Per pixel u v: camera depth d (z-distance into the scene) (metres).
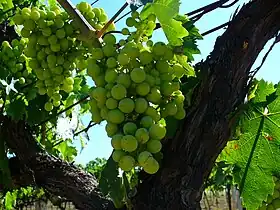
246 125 0.47
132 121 0.34
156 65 0.36
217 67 0.42
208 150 0.42
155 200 0.42
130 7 0.35
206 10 0.45
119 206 0.41
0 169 0.62
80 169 0.62
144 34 0.38
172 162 0.42
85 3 0.44
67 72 0.45
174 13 0.37
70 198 0.59
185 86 0.42
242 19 0.42
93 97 0.35
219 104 0.42
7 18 0.64
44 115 0.58
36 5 0.66
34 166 0.62
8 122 0.62
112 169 0.40
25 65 0.57
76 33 0.43
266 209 0.52
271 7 0.41
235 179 0.48
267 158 0.47
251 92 0.47
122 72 0.36
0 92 0.58
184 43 0.42
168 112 0.37
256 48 0.41
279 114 0.46
